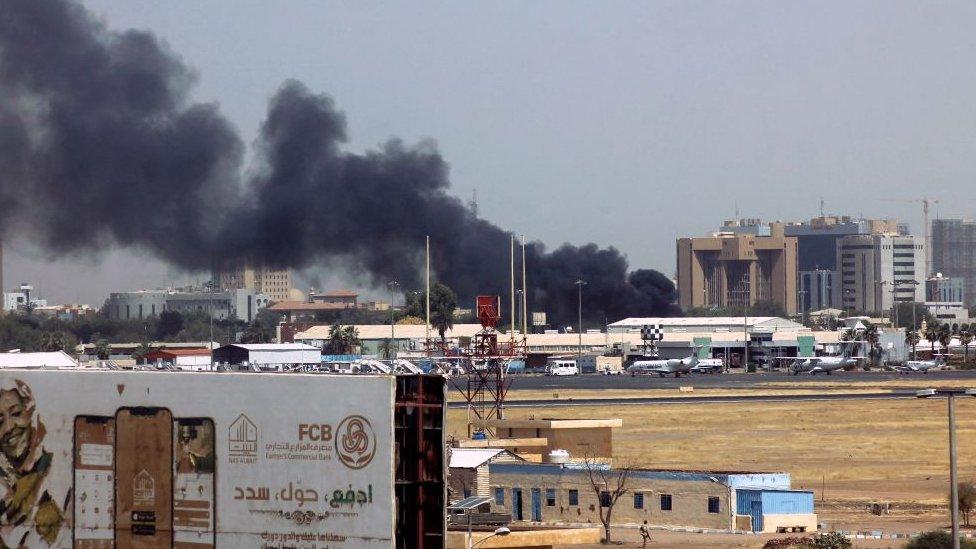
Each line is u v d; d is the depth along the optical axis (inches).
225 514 5836.6
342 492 5615.2
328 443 5649.6
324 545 5639.8
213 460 5866.1
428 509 5629.9
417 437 5659.5
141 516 6018.7
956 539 7224.4
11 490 6284.5
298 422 5698.8
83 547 6122.1
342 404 5615.2
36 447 6240.2
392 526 5506.9
